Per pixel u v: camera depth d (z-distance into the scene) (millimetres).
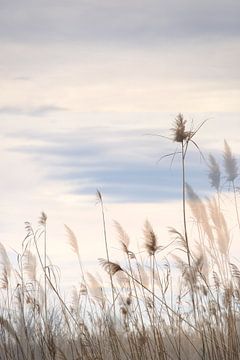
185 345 9867
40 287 10555
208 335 9703
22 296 10500
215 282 9734
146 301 9922
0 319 10039
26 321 10492
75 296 10438
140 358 9562
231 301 9617
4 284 10547
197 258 9711
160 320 9906
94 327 10273
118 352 9750
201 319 9734
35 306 10445
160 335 9547
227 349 9352
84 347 9695
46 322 10344
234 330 9398
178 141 9531
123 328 10125
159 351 9492
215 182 9852
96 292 10273
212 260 9766
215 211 9789
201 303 9773
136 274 9992
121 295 10148
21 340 10227
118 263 9367
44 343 10086
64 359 9625
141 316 9953
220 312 9688
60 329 10414
